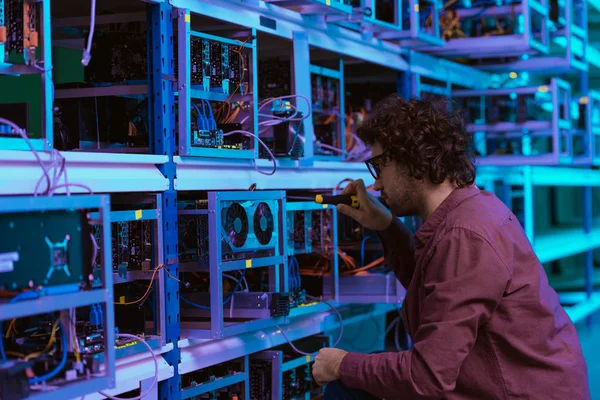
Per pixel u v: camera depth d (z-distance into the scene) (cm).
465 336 203
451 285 205
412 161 225
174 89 297
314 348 385
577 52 626
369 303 401
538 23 559
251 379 344
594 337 635
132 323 286
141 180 272
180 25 294
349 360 223
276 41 384
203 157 304
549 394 209
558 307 225
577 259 948
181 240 305
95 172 254
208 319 309
